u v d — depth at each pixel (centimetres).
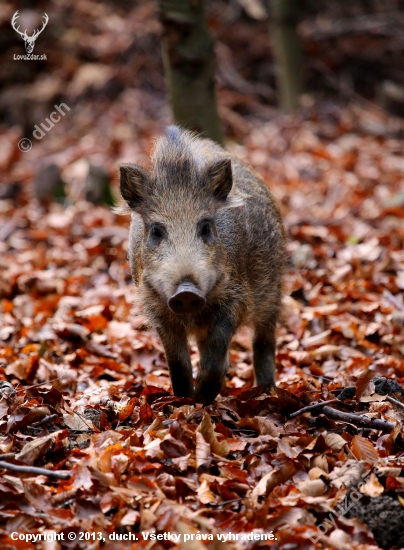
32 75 3033
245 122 2736
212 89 1497
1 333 1248
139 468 714
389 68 2991
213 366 856
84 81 2933
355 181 2012
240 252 907
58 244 1723
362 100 2858
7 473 702
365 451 747
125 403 895
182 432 775
